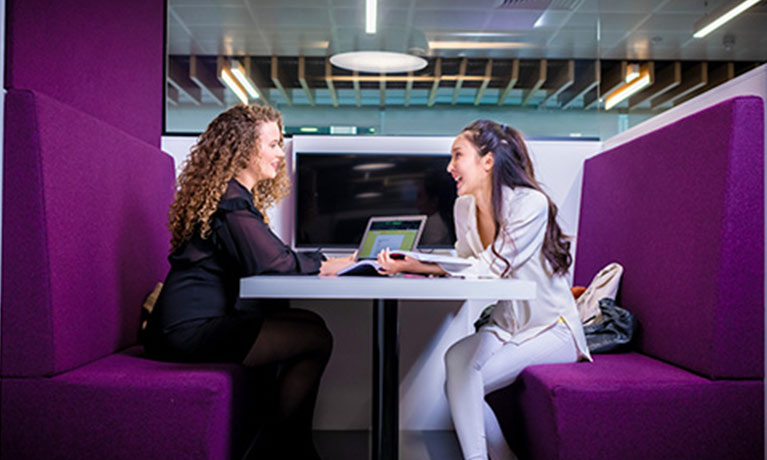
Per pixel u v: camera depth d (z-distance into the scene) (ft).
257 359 6.46
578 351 6.66
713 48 33.04
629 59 35.58
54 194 5.78
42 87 6.70
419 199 9.85
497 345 6.30
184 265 6.48
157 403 5.50
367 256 6.98
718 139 6.18
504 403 7.25
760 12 28.07
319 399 9.39
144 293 8.07
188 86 25.88
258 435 7.64
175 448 5.49
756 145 5.99
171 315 6.29
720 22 27.20
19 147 5.60
